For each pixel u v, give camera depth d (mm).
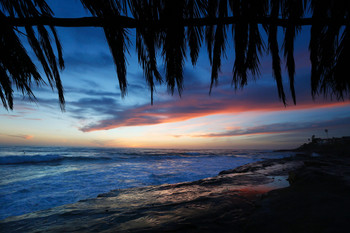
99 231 1324
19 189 7242
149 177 10344
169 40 1610
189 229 1190
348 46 1507
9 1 1477
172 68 1716
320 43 1646
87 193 6738
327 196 1304
